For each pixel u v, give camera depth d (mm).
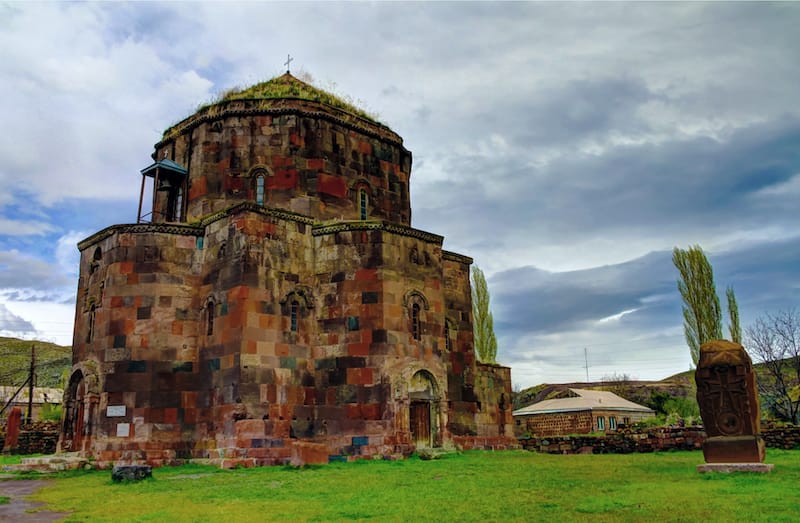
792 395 42281
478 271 45750
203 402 22531
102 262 24406
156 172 26500
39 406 52281
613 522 9492
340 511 11258
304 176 26203
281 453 21219
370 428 22312
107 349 22750
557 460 20781
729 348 15508
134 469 16609
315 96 28375
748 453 14859
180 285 23672
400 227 24516
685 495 11648
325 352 23359
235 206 23078
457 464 19625
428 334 24469
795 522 9023
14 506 12867
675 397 63656
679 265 40469
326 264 24125
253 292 22219
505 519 10125
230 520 10562
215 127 26906
